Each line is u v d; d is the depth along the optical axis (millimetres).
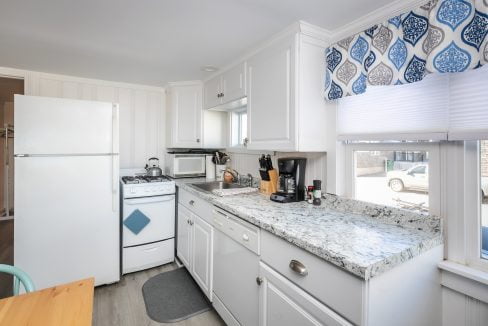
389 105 1389
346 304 914
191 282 2340
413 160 1355
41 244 1969
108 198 2197
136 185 2473
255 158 2488
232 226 1623
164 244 2645
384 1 1305
